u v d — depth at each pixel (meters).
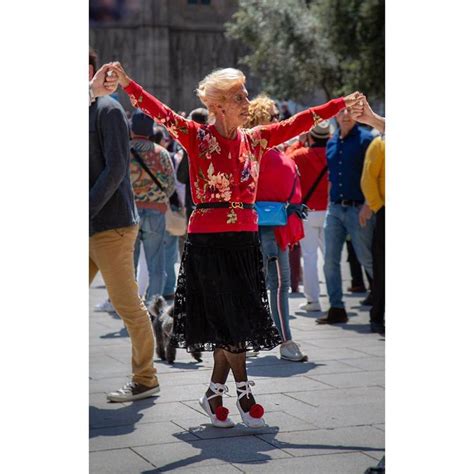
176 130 4.92
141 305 5.61
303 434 5.11
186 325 5.07
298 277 9.38
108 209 5.39
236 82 4.89
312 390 5.85
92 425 5.20
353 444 4.98
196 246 5.00
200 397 5.68
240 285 4.99
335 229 7.75
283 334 6.62
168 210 7.92
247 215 5.00
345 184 7.68
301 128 5.13
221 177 4.92
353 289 9.27
